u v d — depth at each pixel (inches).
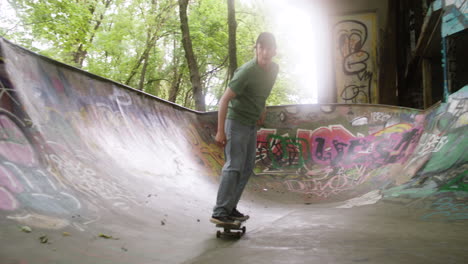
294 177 314.8
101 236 94.0
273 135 362.9
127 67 682.8
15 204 89.7
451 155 213.2
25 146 121.6
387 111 339.0
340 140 343.6
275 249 89.7
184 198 177.0
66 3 476.7
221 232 118.6
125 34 651.5
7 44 150.5
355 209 181.2
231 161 114.3
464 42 346.0
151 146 232.5
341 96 586.2
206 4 708.7
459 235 102.0
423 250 81.7
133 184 162.6
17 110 133.0
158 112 282.7
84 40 516.4
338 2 598.9
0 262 63.3
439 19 301.1
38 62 171.2
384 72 557.9
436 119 270.8
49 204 100.8
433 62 415.5
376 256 76.4
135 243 95.0
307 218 153.2
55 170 124.4
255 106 117.6
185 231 119.1
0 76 135.3
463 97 244.2
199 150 298.0
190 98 911.7
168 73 765.9
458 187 173.3
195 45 690.8
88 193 124.0
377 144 320.2
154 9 680.4
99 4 649.6
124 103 238.2
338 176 300.8
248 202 221.8
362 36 586.6
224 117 114.7
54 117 159.0
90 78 212.1
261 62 113.0
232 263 77.2
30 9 454.3
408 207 167.6
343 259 75.1
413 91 494.0
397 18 531.8
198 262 80.2
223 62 703.1
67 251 77.5
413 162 251.6
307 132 357.7
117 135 205.8
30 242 75.8
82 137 169.9
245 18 759.1
